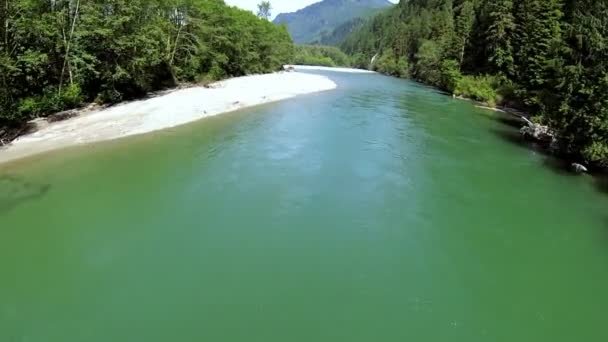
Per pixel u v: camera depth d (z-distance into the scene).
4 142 23.98
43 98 28.67
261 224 15.57
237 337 9.91
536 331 10.55
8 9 26.22
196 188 18.64
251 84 54.69
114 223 15.16
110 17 33.16
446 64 67.69
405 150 26.31
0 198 16.77
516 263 13.65
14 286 11.48
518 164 24.22
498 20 55.62
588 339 10.36
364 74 107.00
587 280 12.84
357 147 26.58
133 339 9.74
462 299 11.71
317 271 12.74
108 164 21.22
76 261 12.75
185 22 49.59
